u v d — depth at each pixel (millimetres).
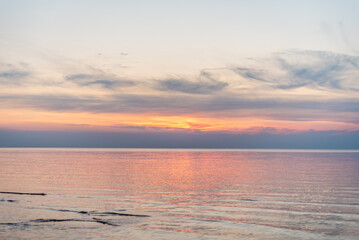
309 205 39469
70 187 56375
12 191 50562
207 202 41688
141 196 46844
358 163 140625
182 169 108562
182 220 31656
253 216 33438
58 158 189500
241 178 75562
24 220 30891
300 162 151875
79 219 31578
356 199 44031
